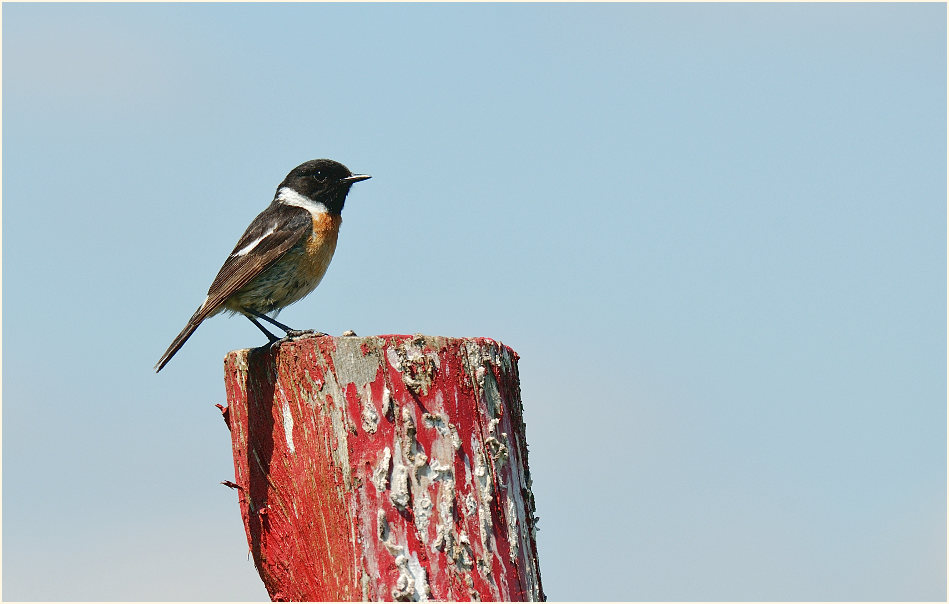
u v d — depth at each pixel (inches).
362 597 393.4
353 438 408.2
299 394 424.8
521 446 452.4
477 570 401.4
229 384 465.1
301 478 421.1
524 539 432.1
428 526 399.9
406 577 393.1
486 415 424.8
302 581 419.8
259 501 439.8
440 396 413.4
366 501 401.4
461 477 409.4
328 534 409.1
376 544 397.4
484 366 429.4
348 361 414.9
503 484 423.5
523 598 417.4
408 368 413.1
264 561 434.9
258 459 441.4
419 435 407.8
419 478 403.9
